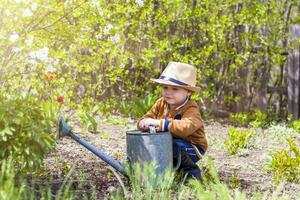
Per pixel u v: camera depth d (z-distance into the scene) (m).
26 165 3.49
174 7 9.19
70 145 5.66
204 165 5.01
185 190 3.79
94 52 7.20
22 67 6.78
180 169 4.23
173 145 4.12
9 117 3.42
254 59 9.76
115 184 4.04
